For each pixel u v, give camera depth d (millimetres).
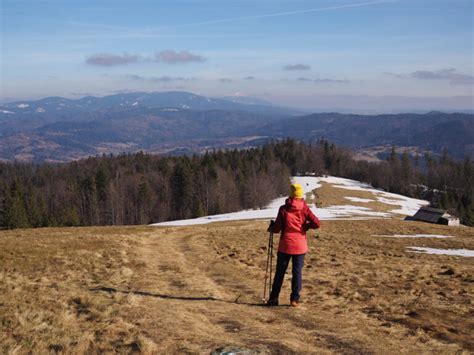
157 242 32938
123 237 33281
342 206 104250
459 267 18594
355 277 15305
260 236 40531
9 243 26266
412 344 7367
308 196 120375
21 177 171750
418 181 176000
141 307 10109
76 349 6973
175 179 123500
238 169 140875
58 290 12750
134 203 125062
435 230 54125
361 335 7859
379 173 172000
